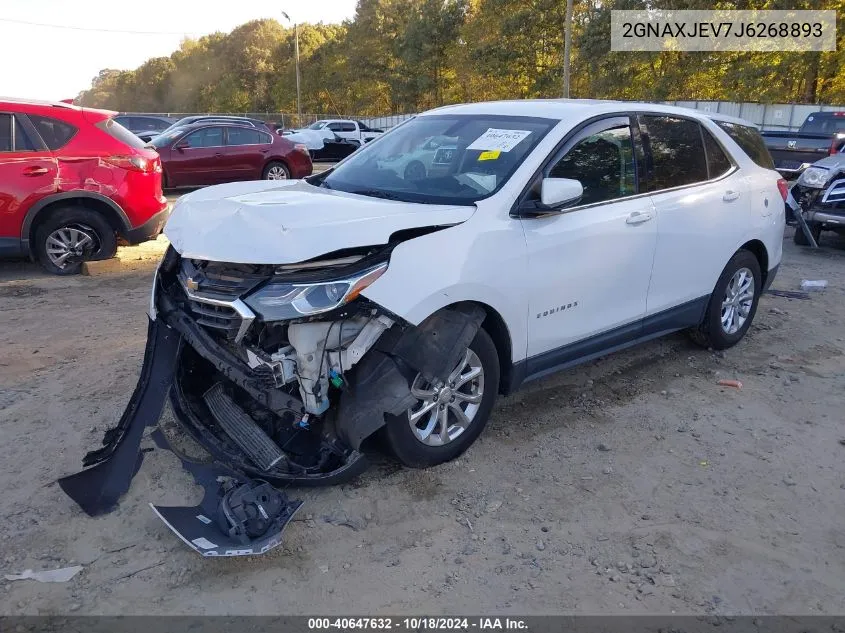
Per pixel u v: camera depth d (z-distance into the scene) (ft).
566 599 9.57
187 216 12.42
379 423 11.25
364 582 9.82
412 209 11.95
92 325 20.18
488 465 12.83
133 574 9.86
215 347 11.50
